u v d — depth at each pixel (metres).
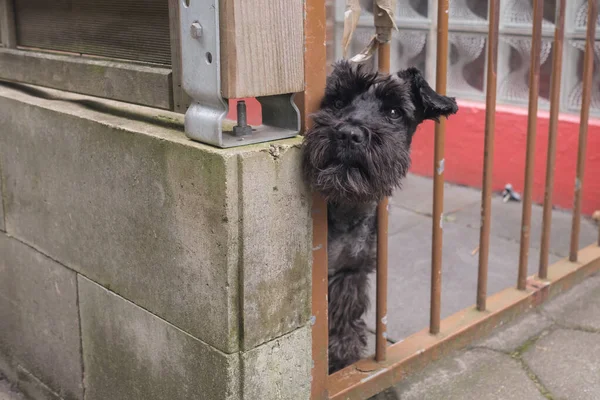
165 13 1.73
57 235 2.17
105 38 1.96
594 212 4.09
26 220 2.31
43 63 2.16
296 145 1.66
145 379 1.94
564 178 4.18
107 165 1.87
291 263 1.72
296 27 1.64
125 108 2.09
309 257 1.77
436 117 2.10
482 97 4.55
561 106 4.18
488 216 2.57
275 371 1.76
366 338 2.63
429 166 4.90
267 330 1.70
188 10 1.57
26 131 2.19
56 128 2.04
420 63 4.72
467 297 3.16
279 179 1.63
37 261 2.32
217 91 1.53
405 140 2.00
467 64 4.54
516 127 4.32
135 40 1.86
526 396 2.34
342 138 1.66
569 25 4.00
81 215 2.03
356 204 1.97
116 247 1.92
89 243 2.03
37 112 2.11
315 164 1.65
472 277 3.38
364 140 1.69
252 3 1.52
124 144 1.79
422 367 2.39
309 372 1.88
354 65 2.02
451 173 4.77
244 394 1.69
